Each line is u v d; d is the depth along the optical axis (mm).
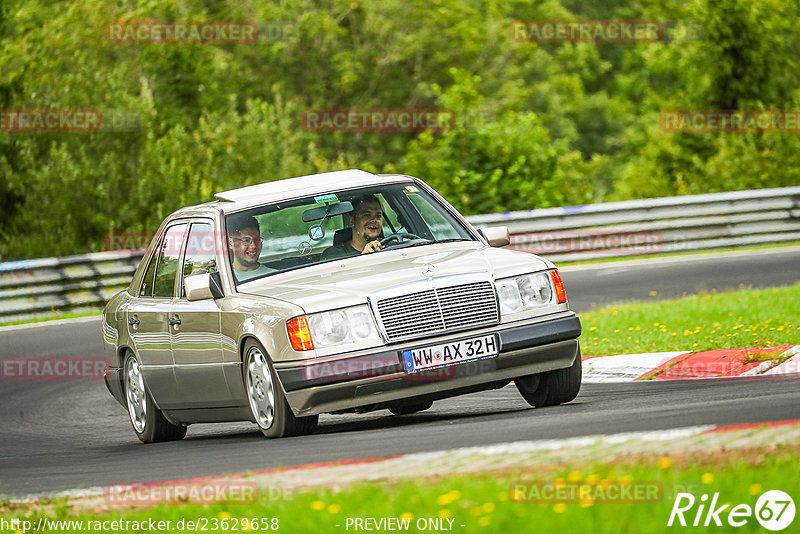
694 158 121250
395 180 32562
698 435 20234
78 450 33312
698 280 62062
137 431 34375
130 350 34094
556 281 28531
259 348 27641
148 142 104688
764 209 80500
